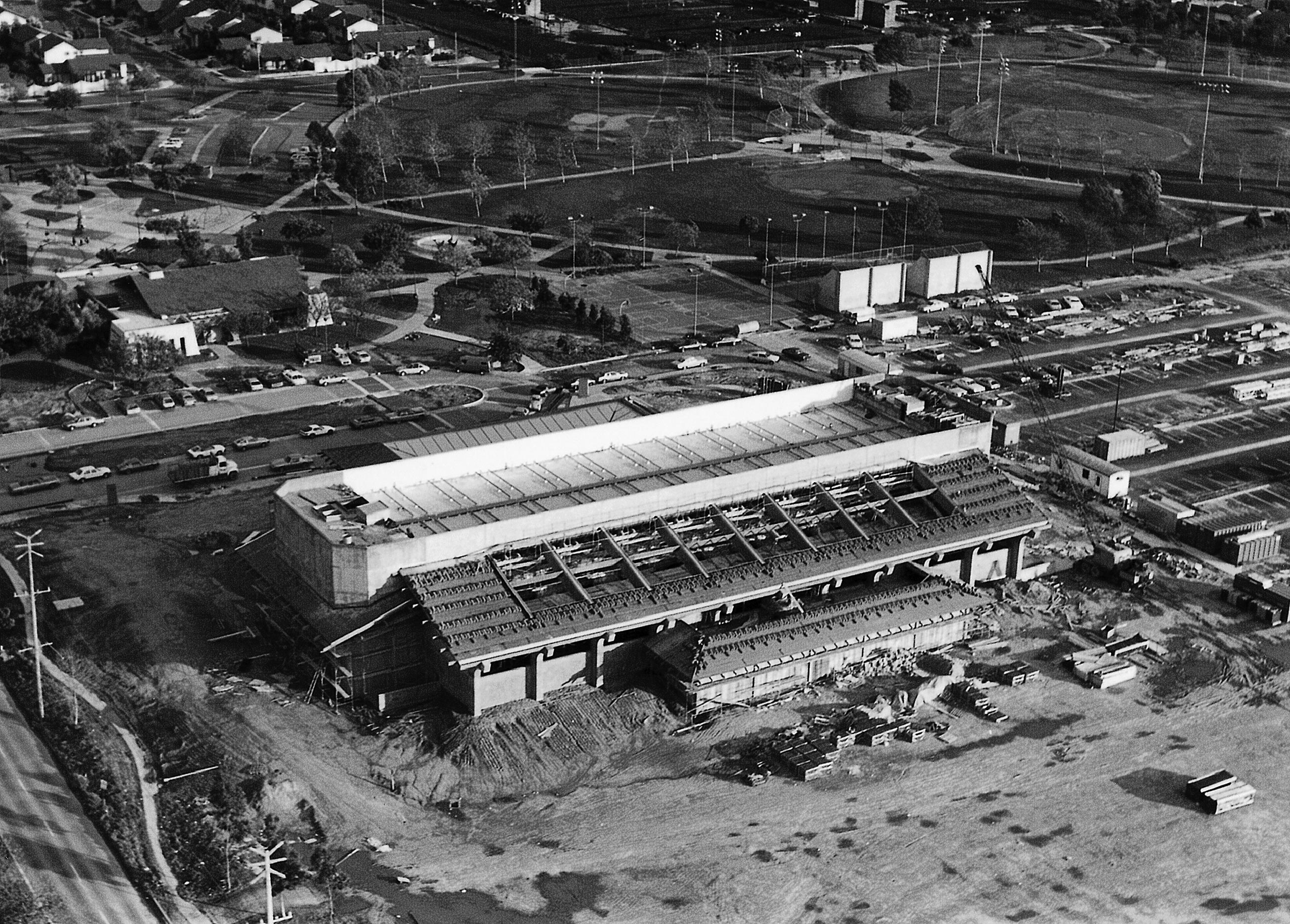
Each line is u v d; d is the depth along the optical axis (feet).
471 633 492.95
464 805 466.29
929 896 429.38
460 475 581.94
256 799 456.86
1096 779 485.56
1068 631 574.15
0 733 490.08
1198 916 424.46
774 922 417.69
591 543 545.85
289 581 536.83
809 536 574.56
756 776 479.41
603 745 495.82
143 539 621.72
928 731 509.35
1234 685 541.34
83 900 412.98
